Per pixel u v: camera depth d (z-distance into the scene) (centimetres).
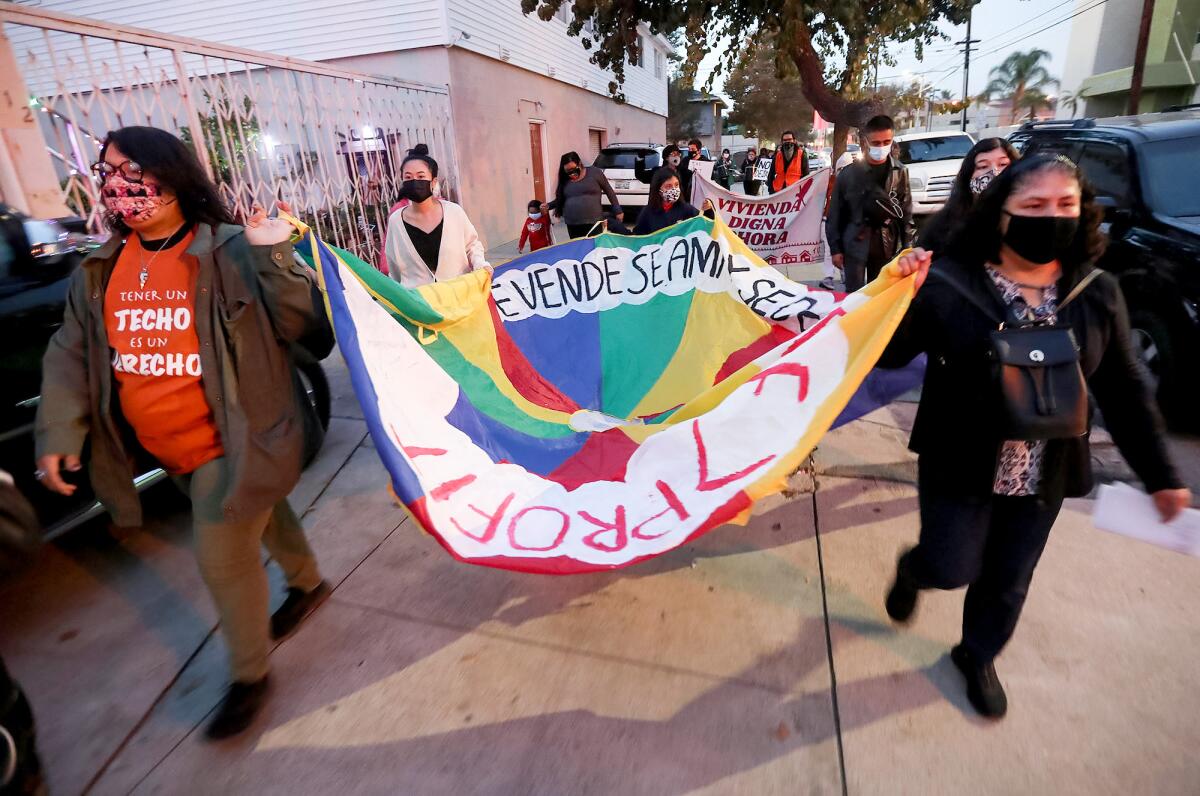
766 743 227
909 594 258
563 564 216
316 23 1109
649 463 267
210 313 207
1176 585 297
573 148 1767
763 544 334
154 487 392
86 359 217
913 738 227
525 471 283
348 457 439
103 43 998
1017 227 185
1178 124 500
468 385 336
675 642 273
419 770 222
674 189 541
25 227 319
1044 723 231
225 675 265
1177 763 216
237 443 210
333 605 300
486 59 1247
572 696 248
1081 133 557
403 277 435
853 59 1027
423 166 402
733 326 401
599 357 403
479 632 281
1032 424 188
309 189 774
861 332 225
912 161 1260
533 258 404
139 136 197
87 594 312
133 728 241
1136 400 197
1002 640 226
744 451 242
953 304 202
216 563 222
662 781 216
